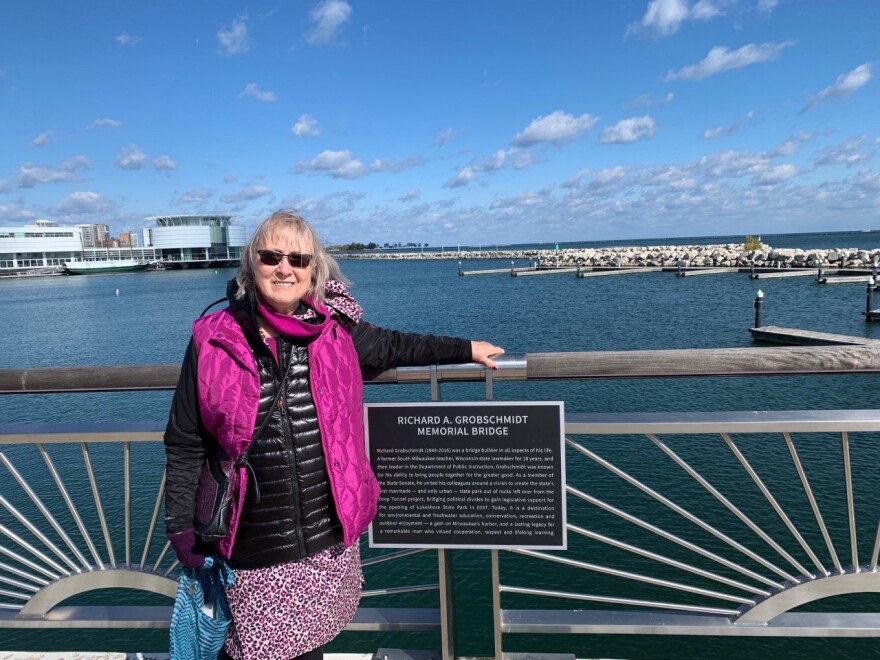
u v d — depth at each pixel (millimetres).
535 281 61156
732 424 2090
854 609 5238
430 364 2131
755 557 2322
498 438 2109
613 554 6328
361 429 1792
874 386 13312
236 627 1698
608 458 8648
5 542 6887
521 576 5938
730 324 25828
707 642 4797
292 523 1658
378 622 2396
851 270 43438
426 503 2180
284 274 1650
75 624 2555
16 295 68062
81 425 2398
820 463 8242
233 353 1603
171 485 1669
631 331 25562
